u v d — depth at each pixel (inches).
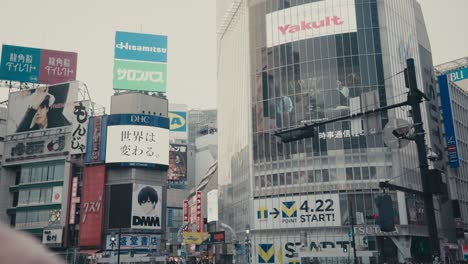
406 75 355.9
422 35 3117.6
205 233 2615.7
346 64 2573.8
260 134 2701.8
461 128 3393.2
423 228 2420.0
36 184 3073.3
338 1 2652.6
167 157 2999.5
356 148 2464.3
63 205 2955.2
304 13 2711.6
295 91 2650.1
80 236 2834.6
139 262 2536.9
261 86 2763.3
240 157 2874.0
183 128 5856.3
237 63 3043.8
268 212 2556.6
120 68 3257.9
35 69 3440.0
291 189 2529.5
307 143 2551.7
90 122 3041.3
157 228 2883.9
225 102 3284.9
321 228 2401.6
